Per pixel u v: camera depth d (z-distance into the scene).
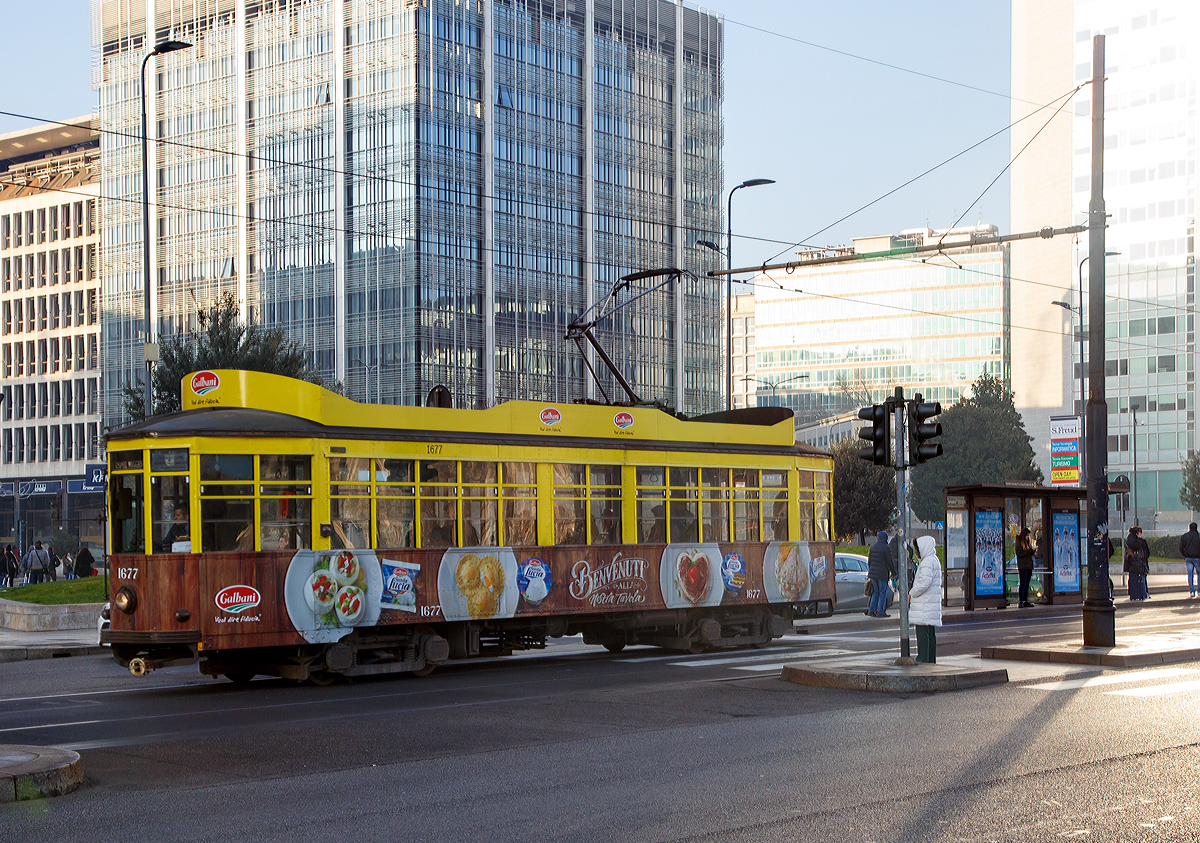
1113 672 15.55
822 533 22.69
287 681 16.95
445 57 73.19
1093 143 18.28
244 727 11.95
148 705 14.08
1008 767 9.06
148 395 33.44
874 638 22.64
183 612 15.04
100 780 9.10
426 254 71.19
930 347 133.75
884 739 10.49
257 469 15.63
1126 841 6.89
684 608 20.03
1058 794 8.10
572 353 78.94
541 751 10.23
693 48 89.81
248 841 7.15
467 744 10.69
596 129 81.88
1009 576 32.53
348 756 10.12
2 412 97.75
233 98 79.00
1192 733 10.51
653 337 84.75
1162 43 104.38
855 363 138.25
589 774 9.12
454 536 17.38
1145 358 105.62
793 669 15.20
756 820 7.47
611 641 20.50
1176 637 19.98
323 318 74.25
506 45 76.69
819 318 141.00
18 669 19.92
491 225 74.69
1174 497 103.56
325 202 74.62
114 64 84.31
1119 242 107.19
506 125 76.25
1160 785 8.34
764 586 21.30
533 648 18.94
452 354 72.00
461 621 17.52
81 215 94.88
